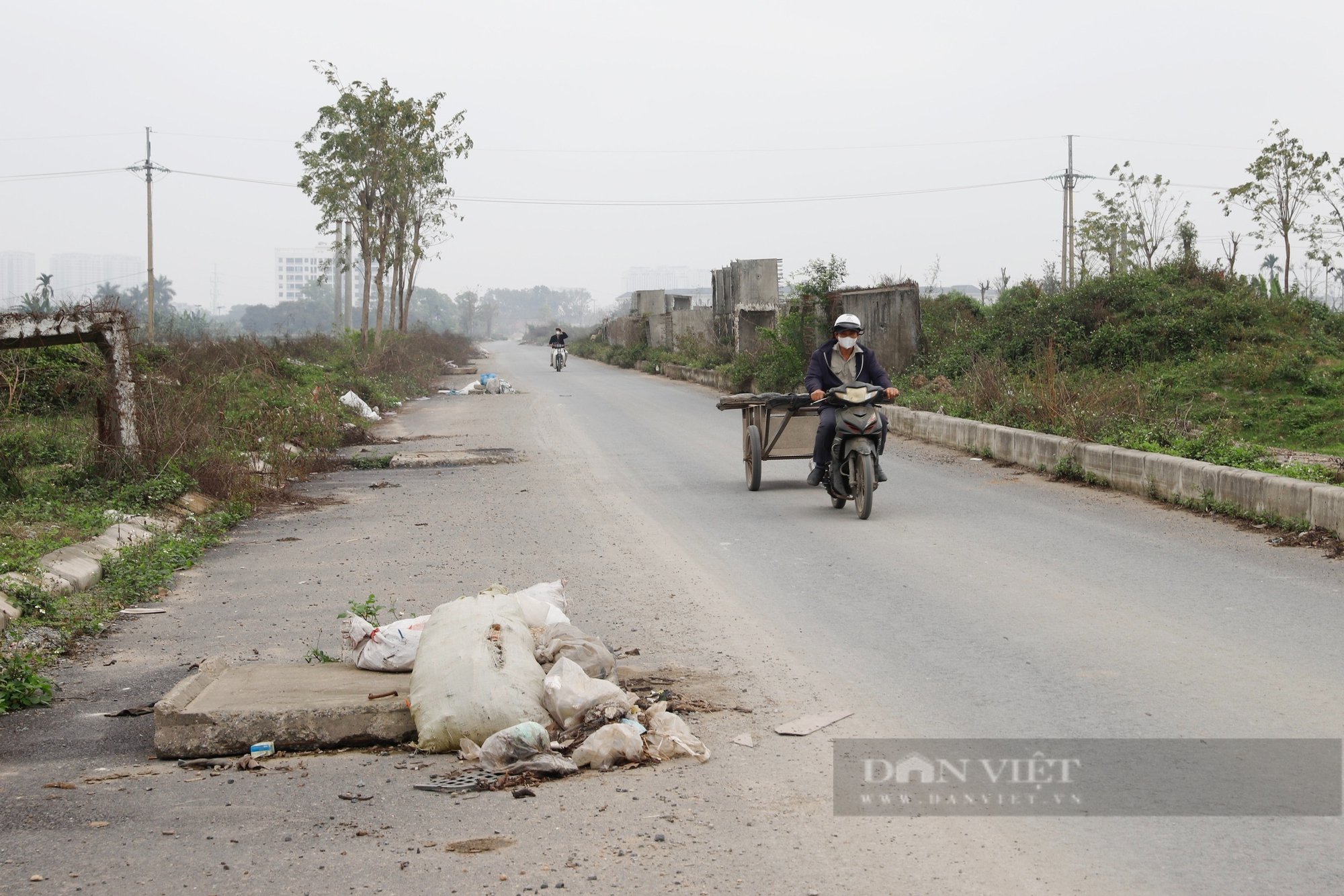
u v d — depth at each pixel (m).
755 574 9.14
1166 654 6.52
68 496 12.46
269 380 23.48
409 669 6.25
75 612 8.27
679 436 20.78
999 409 17.34
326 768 5.23
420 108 44.44
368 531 11.97
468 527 11.98
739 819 4.42
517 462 17.69
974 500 12.63
